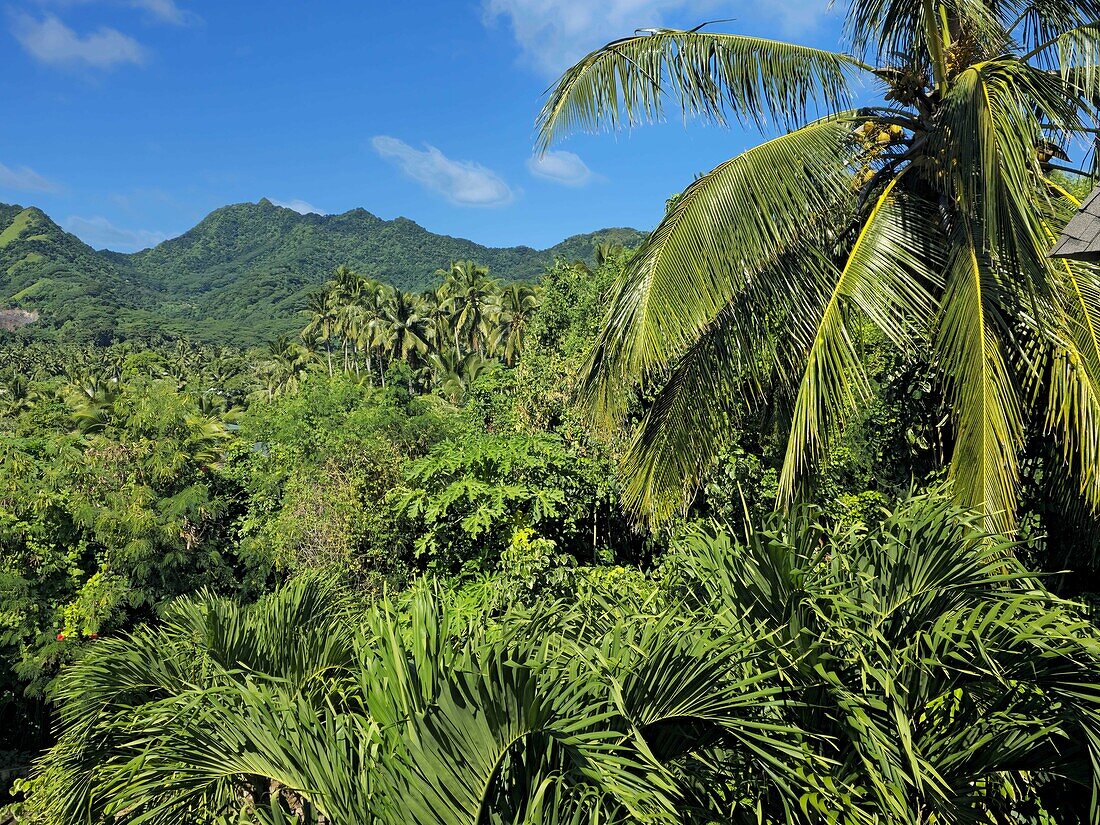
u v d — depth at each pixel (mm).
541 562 8820
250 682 3336
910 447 7164
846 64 6289
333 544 11766
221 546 14422
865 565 3621
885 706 3051
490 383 15062
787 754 2998
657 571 7828
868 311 5434
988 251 5016
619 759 2617
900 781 2906
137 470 13375
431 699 2584
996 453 4703
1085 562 6293
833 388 5402
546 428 13531
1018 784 3420
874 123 6082
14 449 14133
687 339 5641
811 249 5891
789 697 3316
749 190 5695
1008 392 4914
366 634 3395
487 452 10719
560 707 2664
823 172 5738
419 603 2951
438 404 19594
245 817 3064
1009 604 3104
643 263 5805
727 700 2904
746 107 6379
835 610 3365
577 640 3510
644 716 2951
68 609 12375
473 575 10781
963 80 4988
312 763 2832
